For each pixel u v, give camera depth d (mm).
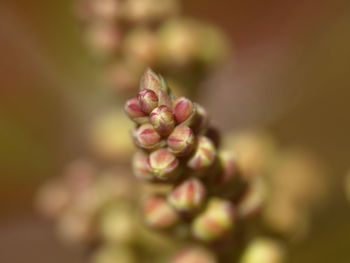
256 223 126
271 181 152
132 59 136
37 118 174
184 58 136
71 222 148
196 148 100
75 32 170
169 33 137
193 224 108
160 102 94
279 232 127
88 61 171
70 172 157
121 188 147
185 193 102
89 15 139
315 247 154
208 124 104
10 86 174
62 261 175
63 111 175
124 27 138
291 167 157
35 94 175
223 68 174
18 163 172
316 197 156
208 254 117
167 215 109
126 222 141
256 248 118
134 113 95
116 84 140
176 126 95
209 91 148
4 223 174
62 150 174
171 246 142
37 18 173
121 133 154
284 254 128
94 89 173
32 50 175
